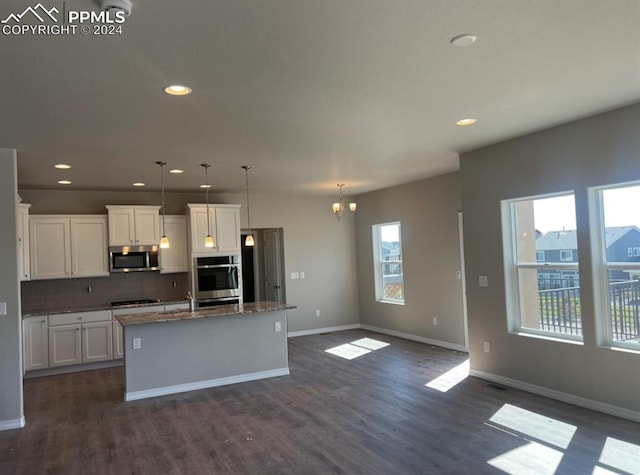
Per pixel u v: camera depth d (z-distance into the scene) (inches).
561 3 84.8
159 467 135.7
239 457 140.1
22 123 143.5
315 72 112.9
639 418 151.9
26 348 241.0
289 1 80.3
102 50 96.5
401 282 323.6
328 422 165.3
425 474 124.4
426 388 200.2
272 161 214.8
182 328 213.8
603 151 159.0
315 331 348.8
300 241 347.3
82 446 152.3
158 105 131.8
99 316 258.5
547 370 181.8
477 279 211.5
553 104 146.9
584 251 166.9
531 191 184.2
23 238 246.5
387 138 180.9
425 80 121.3
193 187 285.6
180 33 90.4
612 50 106.8
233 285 297.3
